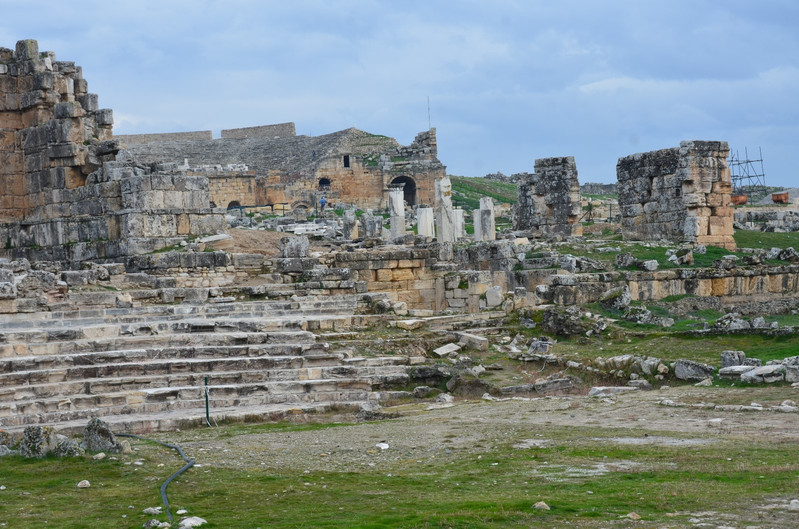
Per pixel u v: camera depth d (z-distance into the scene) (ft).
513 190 385.91
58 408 93.25
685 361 99.04
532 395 102.22
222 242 151.12
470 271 153.07
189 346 108.47
